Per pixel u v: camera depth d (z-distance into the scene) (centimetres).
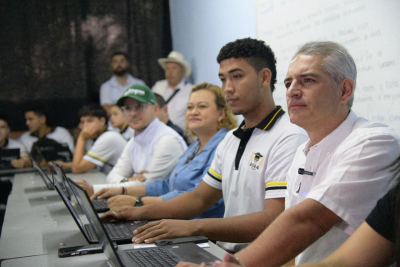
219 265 86
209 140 220
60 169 151
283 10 266
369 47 196
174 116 450
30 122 470
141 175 266
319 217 105
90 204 103
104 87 505
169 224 143
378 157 106
